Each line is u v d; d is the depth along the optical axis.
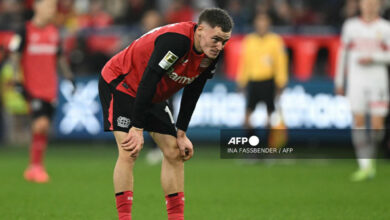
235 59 46.97
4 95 48.78
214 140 46.38
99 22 52.44
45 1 31.48
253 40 40.53
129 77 17.16
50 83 31.95
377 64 34.19
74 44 48.47
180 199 17.42
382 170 36.97
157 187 29.11
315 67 47.03
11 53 31.53
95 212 22.45
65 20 53.22
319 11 51.50
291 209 23.47
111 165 37.94
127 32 49.06
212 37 15.67
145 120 17.19
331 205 24.41
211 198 26.11
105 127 17.41
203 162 40.31
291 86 44.88
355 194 27.38
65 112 47.41
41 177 30.92
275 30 47.22
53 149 47.22
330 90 44.53
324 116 44.44
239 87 41.88
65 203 24.38
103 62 48.03
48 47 31.94
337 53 46.06
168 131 17.34
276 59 40.47
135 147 16.09
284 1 51.84
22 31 31.52
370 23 34.03
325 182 31.42
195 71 16.52
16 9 51.25
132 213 22.30
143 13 52.19
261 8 43.12
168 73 16.50
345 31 34.38
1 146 49.25
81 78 47.25
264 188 29.16
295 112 44.62
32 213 22.14
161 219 21.20
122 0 53.09
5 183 30.12
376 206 24.19
